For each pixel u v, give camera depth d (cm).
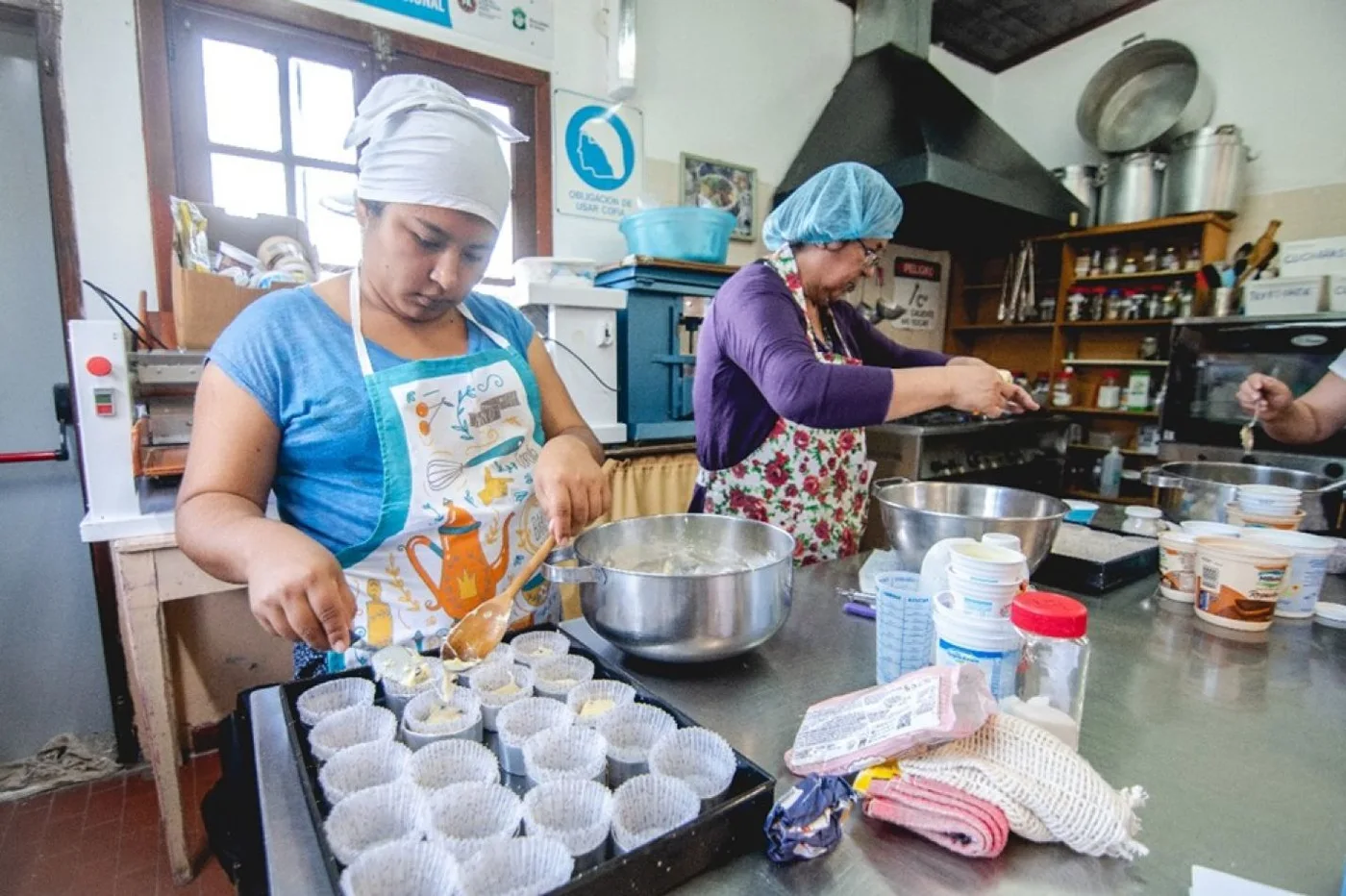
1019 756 48
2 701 170
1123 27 300
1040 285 324
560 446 86
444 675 65
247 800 66
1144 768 57
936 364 155
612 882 41
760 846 47
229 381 74
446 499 83
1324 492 118
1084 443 304
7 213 159
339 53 186
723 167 264
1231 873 45
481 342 91
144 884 137
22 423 166
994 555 60
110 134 159
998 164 252
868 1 287
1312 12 249
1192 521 114
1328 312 207
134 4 158
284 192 185
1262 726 64
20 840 149
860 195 115
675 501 209
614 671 69
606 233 239
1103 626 89
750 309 109
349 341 79
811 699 68
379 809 49
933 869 45
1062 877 44
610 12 227
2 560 166
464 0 202
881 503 99
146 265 165
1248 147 266
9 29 153
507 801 50
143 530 126
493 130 79
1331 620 90
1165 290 274
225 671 191
